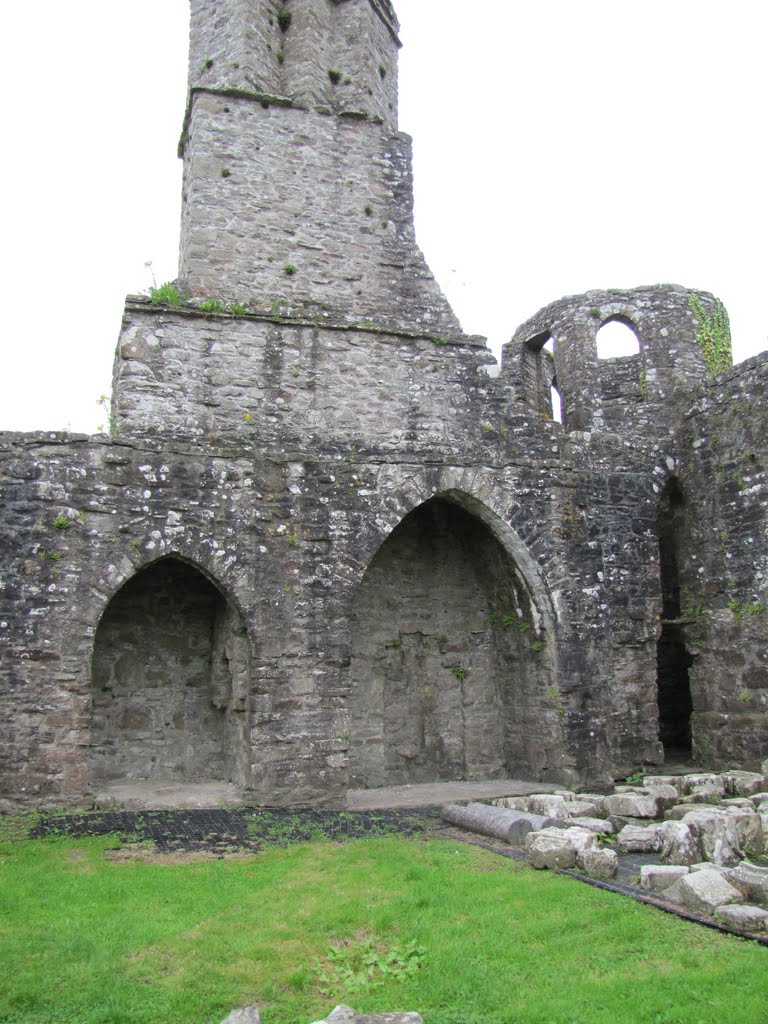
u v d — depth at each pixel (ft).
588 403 47.21
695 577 39.60
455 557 40.22
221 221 38.88
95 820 26.71
